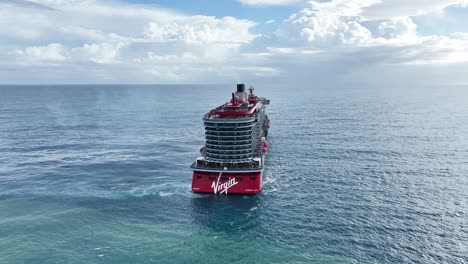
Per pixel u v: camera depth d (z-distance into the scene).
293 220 78.25
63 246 66.75
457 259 61.44
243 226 75.94
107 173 116.81
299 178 108.12
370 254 63.22
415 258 61.81
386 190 96.06
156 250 65.56
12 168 123.25
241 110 113.88
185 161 133.25
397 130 189.88
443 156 132.12
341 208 84.19
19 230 73.38
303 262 60.81
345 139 167.62
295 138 171.75
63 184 104.94
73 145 163.00
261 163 107.88
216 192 96.69
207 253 64.50
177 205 88.69
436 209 82.69
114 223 77.56
